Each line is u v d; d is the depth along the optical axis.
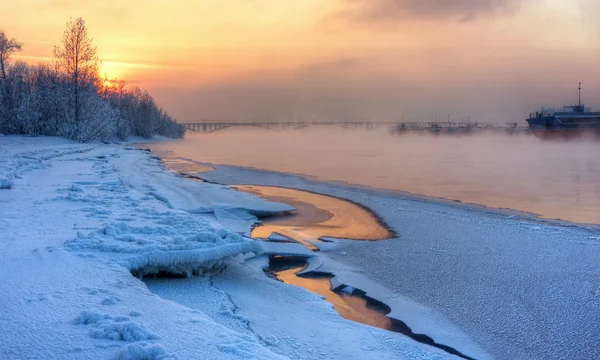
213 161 43.53
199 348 4.16
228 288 7.59
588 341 6.72
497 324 7.27
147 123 84.69
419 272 9.78
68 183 15.93
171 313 5.03
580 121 121.88
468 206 18.11
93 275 6.07
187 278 7.66
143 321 4.72
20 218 9.61
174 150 60.66
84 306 4.95
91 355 3.85
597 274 9.62
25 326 4.38
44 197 12.54
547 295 8.48
